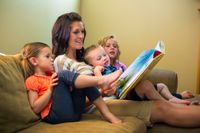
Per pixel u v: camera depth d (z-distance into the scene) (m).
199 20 2.99
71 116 1.29
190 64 3.05
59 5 2.84
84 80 1.27
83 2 3.33
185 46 3.06
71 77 1.28
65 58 1.51
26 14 2.24
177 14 3.06
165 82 2.29
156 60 1.40
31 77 1.35
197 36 3.01
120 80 1.43
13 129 1.12
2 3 1.92
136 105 1.50
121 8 3.22
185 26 3.04
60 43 1.59
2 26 1.93
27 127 1.19
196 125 1.38
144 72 1.40
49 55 1.44
